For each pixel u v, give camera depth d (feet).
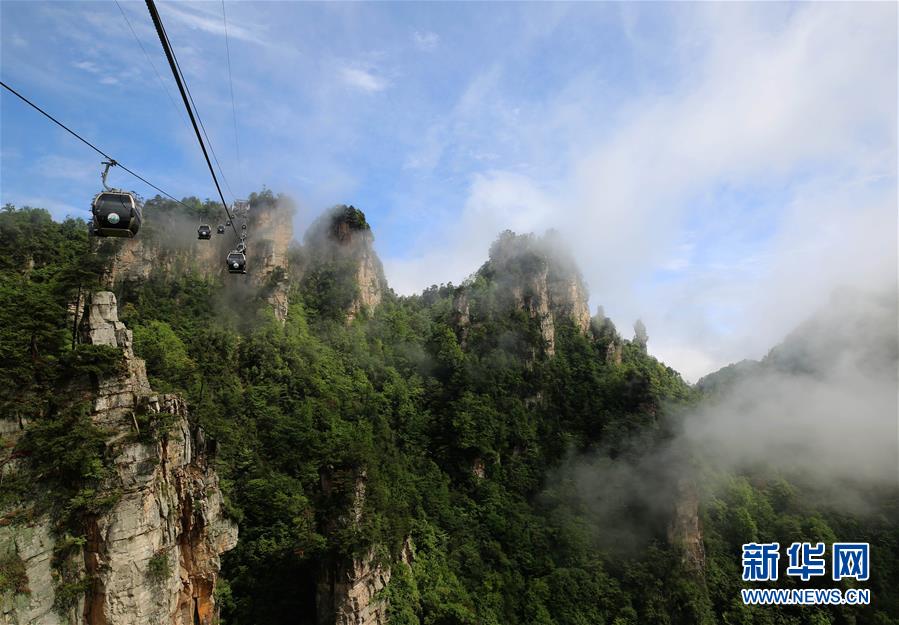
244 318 290.35
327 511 178.91
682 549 256.32
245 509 182.91
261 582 176.65
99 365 88.12
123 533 84.43
